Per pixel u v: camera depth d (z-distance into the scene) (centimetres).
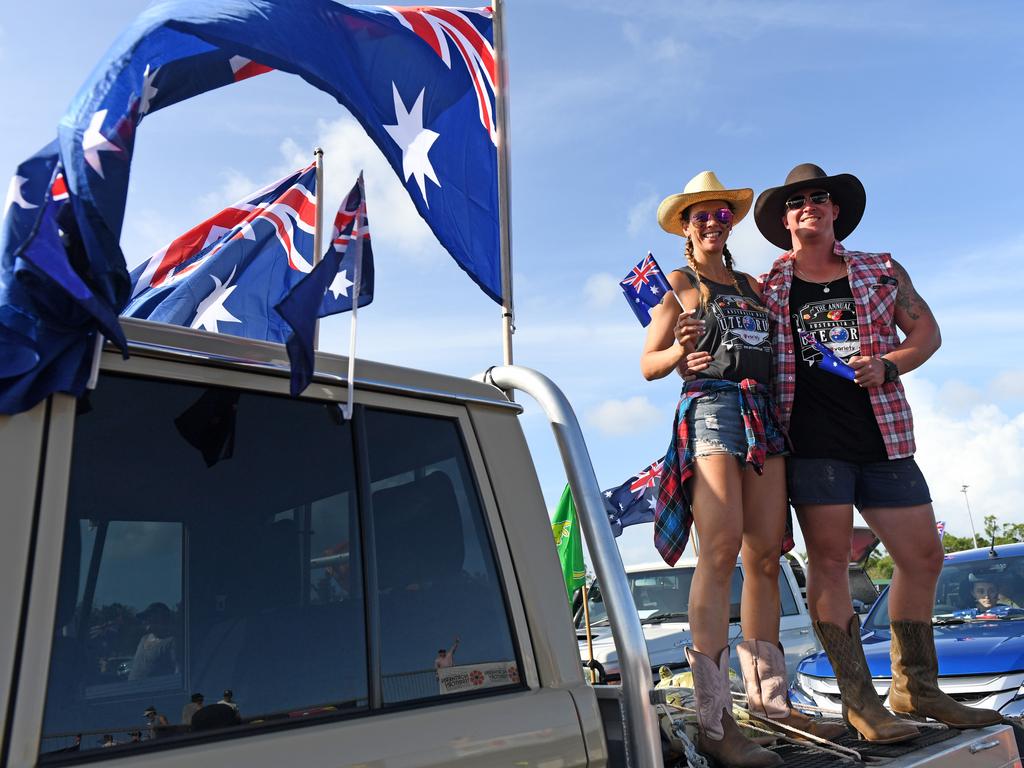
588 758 188
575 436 227
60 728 134
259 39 215
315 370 183
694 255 335
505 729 177
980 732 298
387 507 185
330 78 242
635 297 344
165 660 149
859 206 373
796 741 286
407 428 195
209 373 169
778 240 385
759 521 321
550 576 203
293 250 514
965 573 754
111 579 146
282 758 150
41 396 143
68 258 152
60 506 143
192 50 209
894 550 344
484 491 202
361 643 171
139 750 141
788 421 336
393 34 329
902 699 341
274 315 496
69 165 154
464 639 185
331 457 180
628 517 1115
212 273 484
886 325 350
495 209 348
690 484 304
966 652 611
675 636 991
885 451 336
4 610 134
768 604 322
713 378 308
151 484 155
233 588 160
